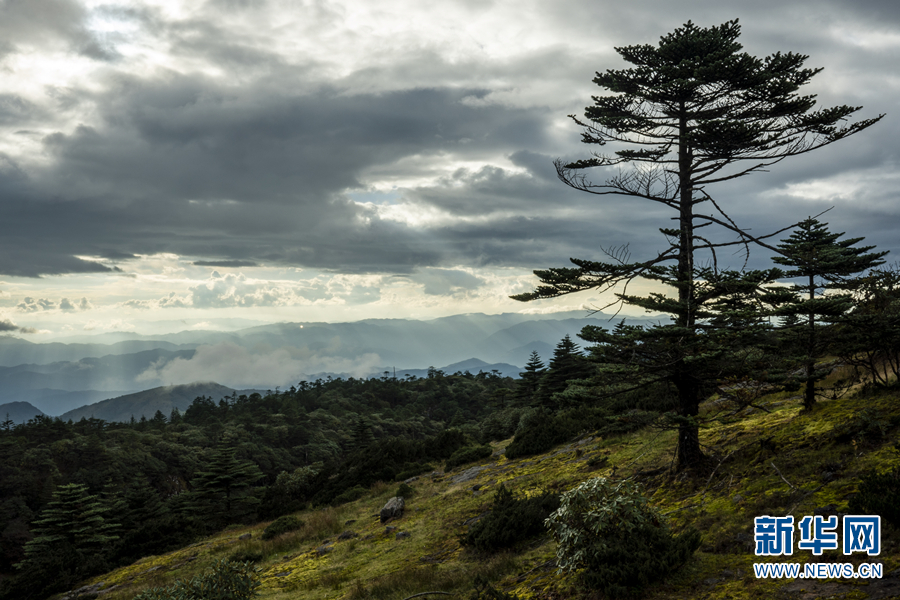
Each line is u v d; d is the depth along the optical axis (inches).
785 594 240.2
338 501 1005.8
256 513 1227.9
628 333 426.9
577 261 419.8
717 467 429.4
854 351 506.6
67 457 4284.0
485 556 445.4
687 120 479.2
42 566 872.3
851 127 410.6
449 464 1055.0
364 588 422.6
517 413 2133.4
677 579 284.2
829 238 575.5
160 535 1026.7
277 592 486.3
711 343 395.9
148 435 5521.7
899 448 330.6
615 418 468.1
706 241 434.0
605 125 490.9
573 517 316.5
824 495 322.3
